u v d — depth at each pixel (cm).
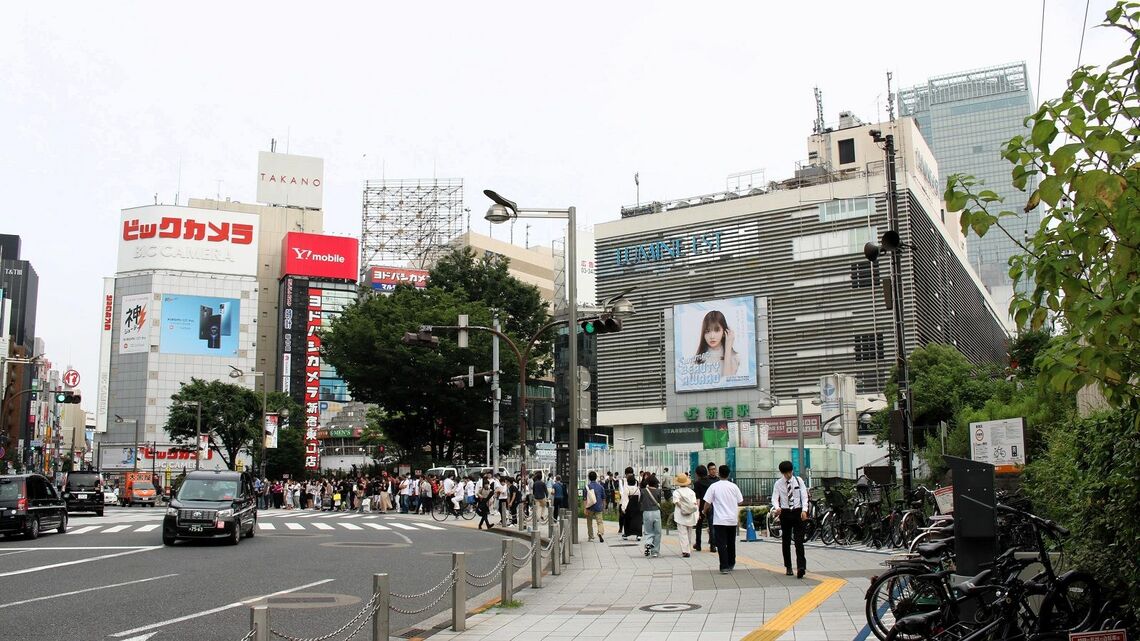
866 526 1959
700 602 1188
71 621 1027
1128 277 522
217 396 8025
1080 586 721
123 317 10600
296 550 2048
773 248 6869
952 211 596
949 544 860
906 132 7569
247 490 2405
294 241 10994
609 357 7575
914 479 2745
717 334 6938
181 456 10200
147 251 10612
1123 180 484
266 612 576
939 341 6575
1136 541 702
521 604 1205
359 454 10200
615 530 2980
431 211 10706
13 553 1881
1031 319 578
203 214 10794
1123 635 625
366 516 4059
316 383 10662
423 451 6094
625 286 7569
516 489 3534
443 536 2678
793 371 6619
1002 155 572
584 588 1403
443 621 1084
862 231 6494
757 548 2056
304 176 12225
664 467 4091
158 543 2188
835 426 4228
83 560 1731
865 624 951
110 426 10406
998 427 1611
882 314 6306
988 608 710
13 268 13925
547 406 4450
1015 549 786
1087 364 524
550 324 2873
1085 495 779
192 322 10606
